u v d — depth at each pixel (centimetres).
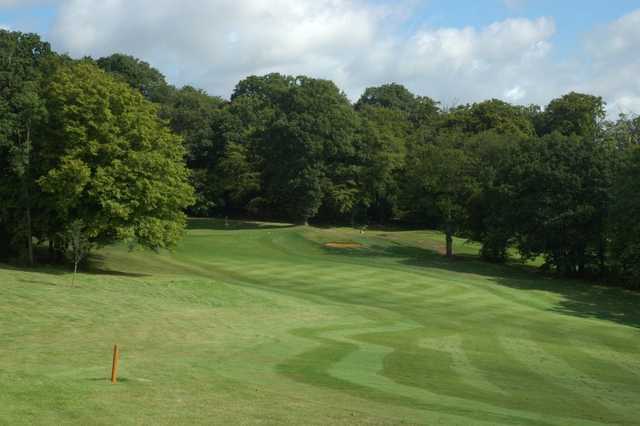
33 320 2652
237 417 1198
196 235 7600
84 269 4775
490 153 7225
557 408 1577
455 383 1847
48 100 4469
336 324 3281
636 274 5394
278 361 2041
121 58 11156
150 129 4706
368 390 1605
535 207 6084
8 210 4634
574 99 9719
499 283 5434
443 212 7106
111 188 4272
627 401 1742
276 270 5503
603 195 5878
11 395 1239
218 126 10288
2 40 4897
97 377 1538
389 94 14300
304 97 8844
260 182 9456
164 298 3619
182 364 1847
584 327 3753
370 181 9169
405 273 5572
